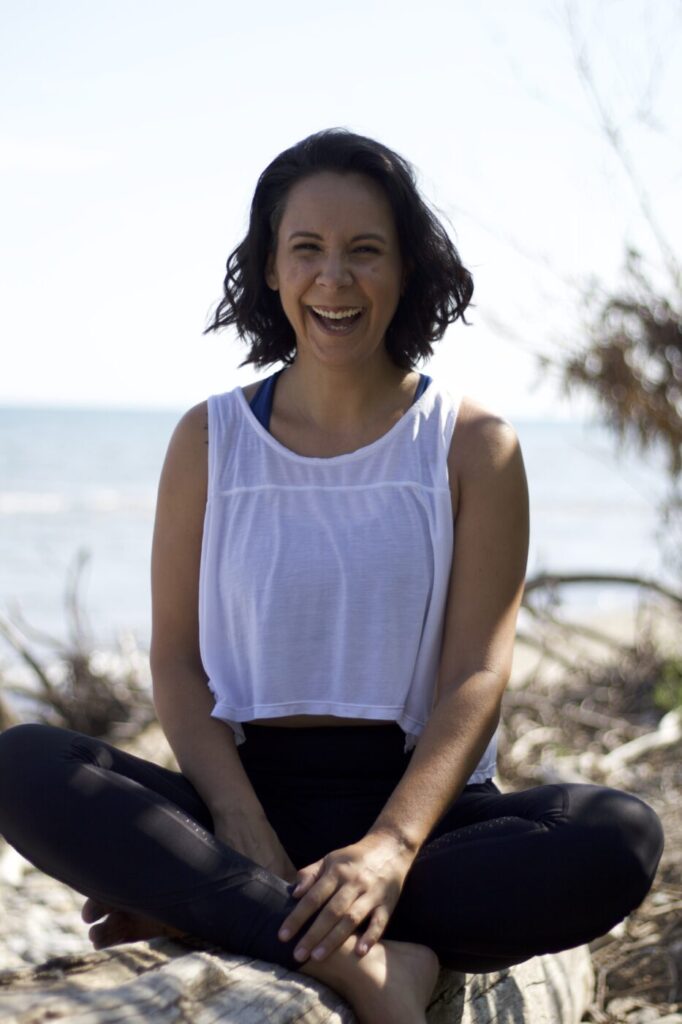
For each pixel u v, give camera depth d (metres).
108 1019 1.64
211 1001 1.79
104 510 28.16
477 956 2.12
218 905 1.99
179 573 2.52
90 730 6.55
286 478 2.44
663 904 3.59
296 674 2.35
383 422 2.47
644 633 7.17
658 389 5.45
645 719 6.24
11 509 28.19
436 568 2.37
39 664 6.97
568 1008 2.73
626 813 2.06
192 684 2.45
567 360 5.47
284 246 2.44
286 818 2.35
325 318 2.42
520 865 2.05
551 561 19.88
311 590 2.35
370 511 2.38
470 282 2.58
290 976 1.94
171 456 2.54
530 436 69.94
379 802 2.34
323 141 2.44
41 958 3.64
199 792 2.29
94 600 14.79
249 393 2.58
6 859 4.40
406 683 2.35
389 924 2.13
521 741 5.78
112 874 2.01
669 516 6.18
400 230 2.46
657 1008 2.96
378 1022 1.97
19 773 2.07
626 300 5.42
